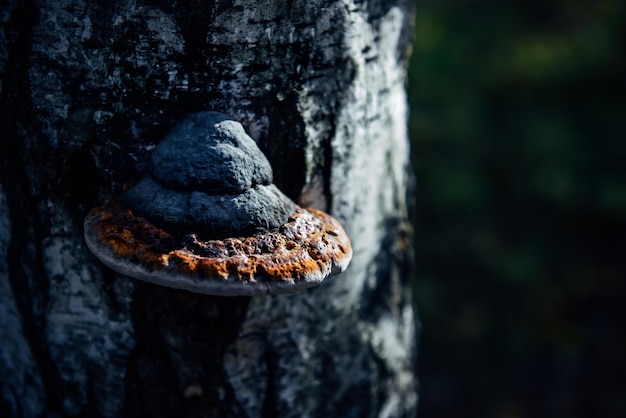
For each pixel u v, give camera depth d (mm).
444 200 1985
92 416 883
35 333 870
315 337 877
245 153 781
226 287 743
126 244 759
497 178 2041
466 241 1993
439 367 1897
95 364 863
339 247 788
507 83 2074
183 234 761
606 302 1966
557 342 1901
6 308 882
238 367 861
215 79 794
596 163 1987
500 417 1809
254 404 877
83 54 789
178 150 778
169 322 841
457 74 2049
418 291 1938
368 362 917
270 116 811
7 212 840
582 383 1849
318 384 895
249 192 775
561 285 1984
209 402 869
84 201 814
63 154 806
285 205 792
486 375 1880
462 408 1833
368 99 856
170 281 745
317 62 814
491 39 2098
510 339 1915
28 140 812
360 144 858
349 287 883
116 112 795
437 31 2066
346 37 819
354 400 917
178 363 854
